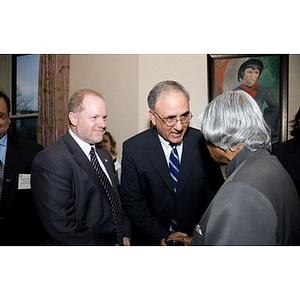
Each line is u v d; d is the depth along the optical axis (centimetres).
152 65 240
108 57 256
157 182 166
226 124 90
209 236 84
